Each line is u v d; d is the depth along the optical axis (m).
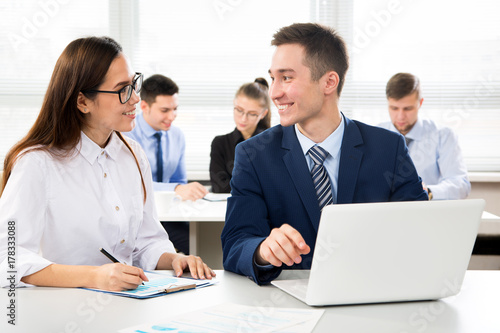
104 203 1.58
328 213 1.07
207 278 1.39
